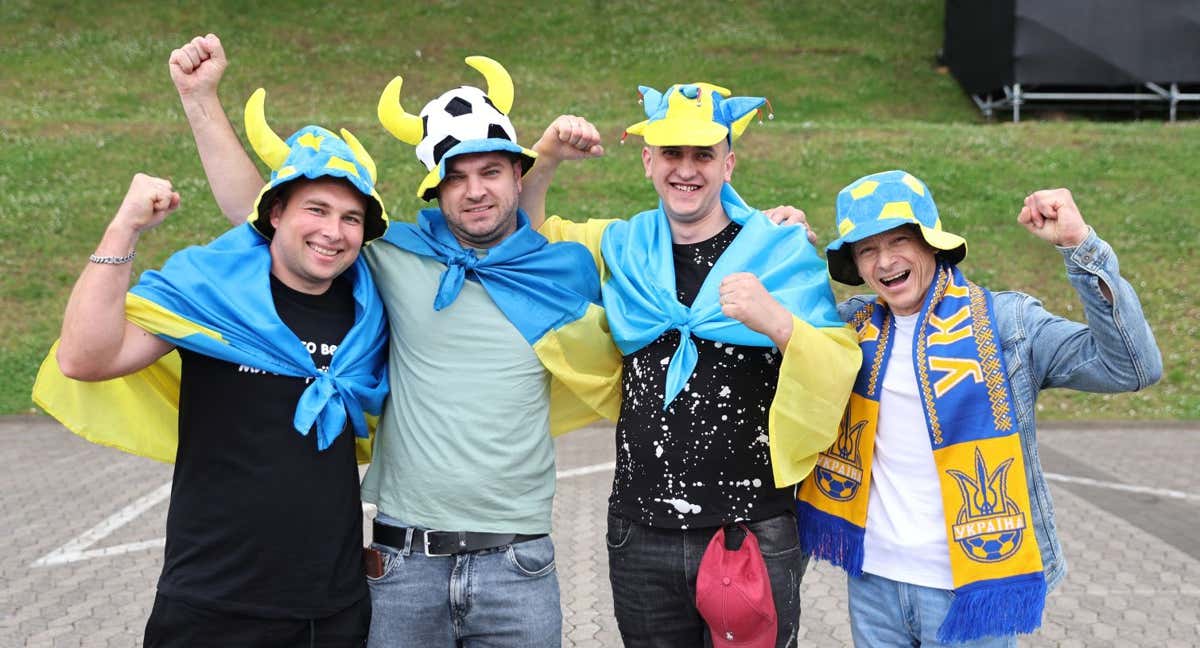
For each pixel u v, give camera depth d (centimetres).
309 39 2017
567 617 482
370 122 1458
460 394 292
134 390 286
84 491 679
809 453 285
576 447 790
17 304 1008
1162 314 1010
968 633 270
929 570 278
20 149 1314
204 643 262
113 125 1428
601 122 1616
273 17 2102
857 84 1911
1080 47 1644
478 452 290
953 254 290
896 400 285
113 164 1291
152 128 1418
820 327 288
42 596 507
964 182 1282
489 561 292
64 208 1166
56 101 1631
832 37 2130
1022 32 1656
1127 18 1638
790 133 1460
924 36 2148
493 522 292
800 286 299
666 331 299
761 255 304
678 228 313
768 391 298
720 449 290
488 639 295
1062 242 259
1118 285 255
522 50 2006
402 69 1898
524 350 298
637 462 297
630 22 2134
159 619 264
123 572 538
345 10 2148
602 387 313
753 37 2086
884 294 287
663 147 300
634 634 303
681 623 299
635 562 296
